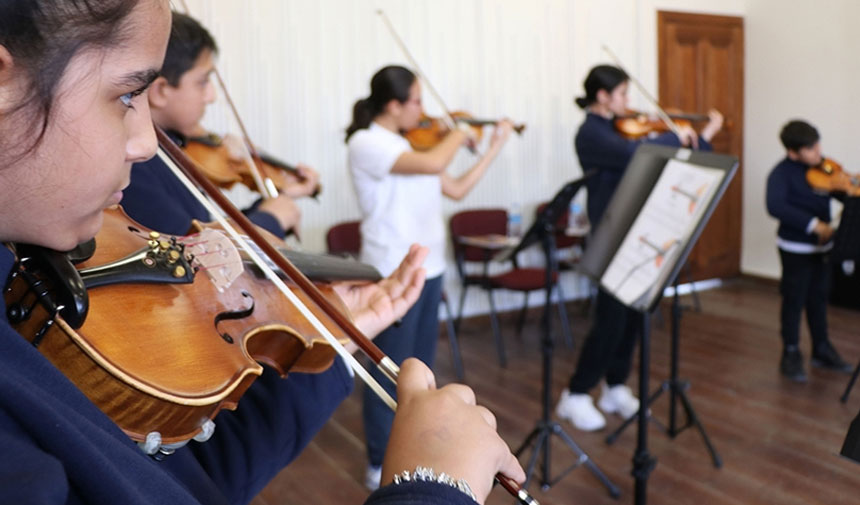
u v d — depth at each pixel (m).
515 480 0.61
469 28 5.05
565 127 5.48
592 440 3.25
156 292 0.81
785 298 4.00
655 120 4.15
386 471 0.57
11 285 0.61
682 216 2.17
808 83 5.75
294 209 1.91
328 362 1.04
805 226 3.88
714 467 2.97
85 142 0.50
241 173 2.57
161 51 0.53
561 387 3.94
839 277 5.29
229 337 0.82
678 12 5.83
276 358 0.96
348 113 4.68
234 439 0.91
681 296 5.91
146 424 0.67
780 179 4.04
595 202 3.52
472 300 5.26
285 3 4.42
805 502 2.68
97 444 0.48
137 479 0.50
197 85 1.57
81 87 0.48
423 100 4.96
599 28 5.54
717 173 2.10
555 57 5.38
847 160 5.54
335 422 3.53
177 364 0.72
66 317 0.63
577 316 5.37
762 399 3.67
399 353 2.80
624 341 3.45
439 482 0.53
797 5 5.77
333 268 1.16
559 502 2.75
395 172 2.82
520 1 5.21
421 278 1.17
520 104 5.30
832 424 3.35
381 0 4.72
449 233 5.14
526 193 5.41
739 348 4.52
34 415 0.43
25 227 0.52
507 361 4.44
